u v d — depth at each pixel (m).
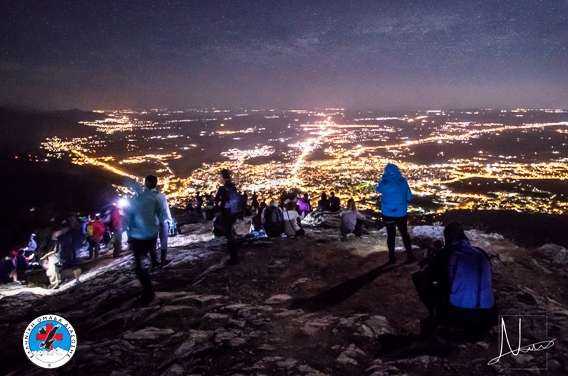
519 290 6.77
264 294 7.21
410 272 7.56
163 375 4.64
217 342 5.31
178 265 9.41
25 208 31.95
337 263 8.45
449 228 5.12
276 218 11.13
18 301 9.69
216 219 13.13
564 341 5.06
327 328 5.63
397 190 7.77
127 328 6.19
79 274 11.81
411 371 4.51
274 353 5.04
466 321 4.81
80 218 14.92
